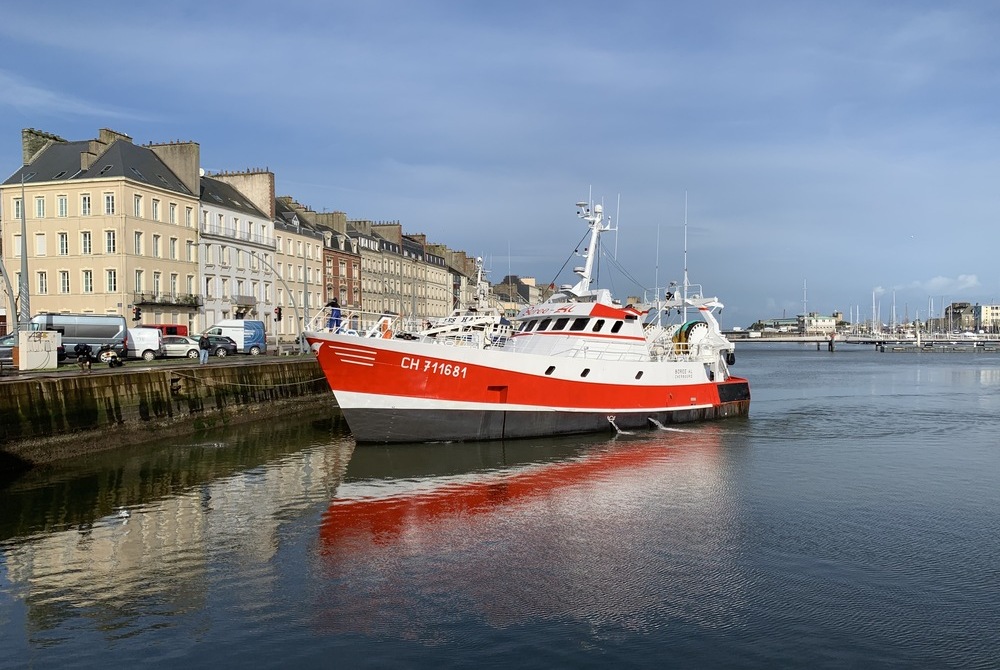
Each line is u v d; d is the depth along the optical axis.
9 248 57.62
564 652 10.26
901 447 26.62
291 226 76.56
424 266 107.38
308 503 18.31
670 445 26.11
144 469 22.30
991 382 63.28
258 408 34.56
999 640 10.74
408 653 10.20
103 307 55.78
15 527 16.09
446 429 24.67
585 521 16.69
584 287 29.48
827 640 10.70
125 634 10.80
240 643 10.49
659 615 11.49
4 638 10.69
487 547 14.79
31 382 22.20
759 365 103.25
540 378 25.64
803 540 15.23
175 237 60.97
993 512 17.47
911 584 12.81
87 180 55.97
